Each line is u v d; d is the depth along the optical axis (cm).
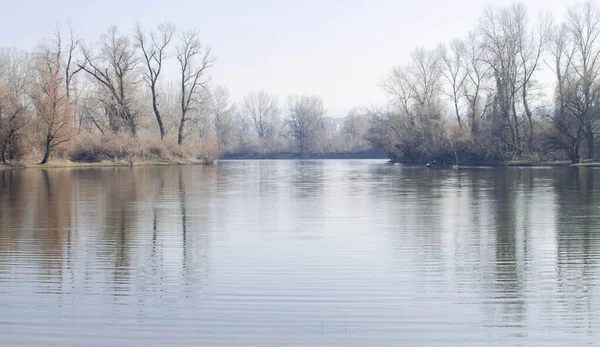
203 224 1861
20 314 956
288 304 1005
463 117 7225
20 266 1266
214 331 887
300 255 1380
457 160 6244
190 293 1066
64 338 862
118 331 887
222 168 6378
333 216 2056
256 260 1327
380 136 7862
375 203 2491
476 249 1445
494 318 939
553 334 875
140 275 1194
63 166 5806
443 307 991
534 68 6172
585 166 5594
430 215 2073
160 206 2361
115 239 1585
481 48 6238
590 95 5634
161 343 845
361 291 1080
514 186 3391
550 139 5912
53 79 5622
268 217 2028
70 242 1540
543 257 1352
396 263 1297
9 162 5409
